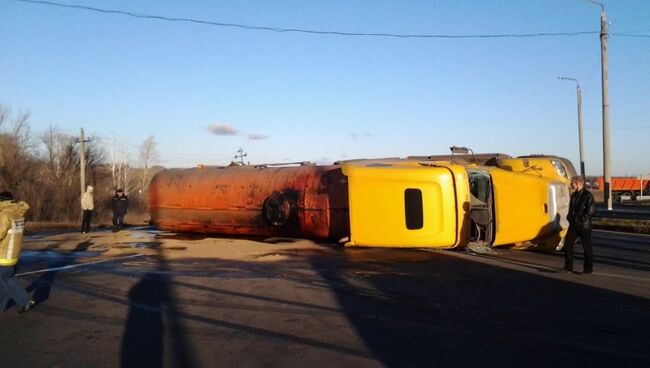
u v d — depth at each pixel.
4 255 8.02
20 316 7.96
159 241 17.48
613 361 5.73
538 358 5.84
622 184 68.06
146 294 9.30
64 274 11.43
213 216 18.02
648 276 10.38
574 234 10.75
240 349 6.27
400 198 13.00
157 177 20.22
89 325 7.42
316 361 5.83
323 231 15.24
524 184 13.19
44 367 5.80
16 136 40.28
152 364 5.83
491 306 8.09
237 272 11.26
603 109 25.72
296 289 9.45
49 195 37.69
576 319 7.33
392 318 7.49
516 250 13.98
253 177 17.44
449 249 13.59
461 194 12.87
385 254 13.26
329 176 15.45
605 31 25.03
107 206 42.19
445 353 6.03
